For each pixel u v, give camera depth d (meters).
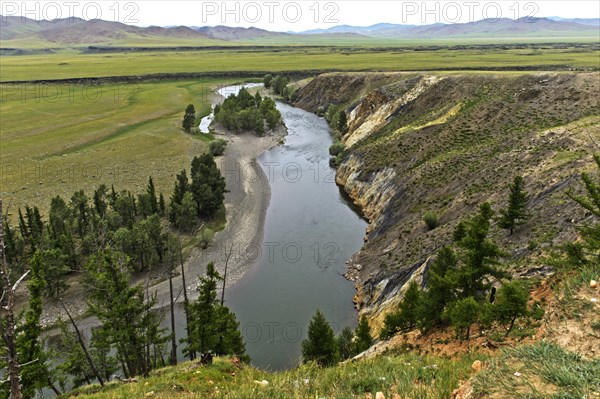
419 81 103.25
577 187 38.34
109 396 17.42
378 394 12.59
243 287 50.47
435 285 26.62
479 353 18.50
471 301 21.31
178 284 50.28
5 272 10.90
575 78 72.56
